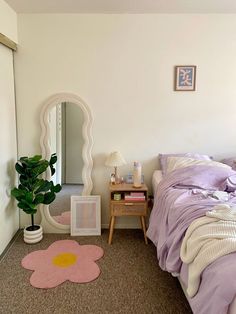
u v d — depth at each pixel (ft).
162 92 10.30
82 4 8.93
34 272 7.80
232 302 3.99
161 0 8.65
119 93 10.25
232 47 10.09
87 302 6.65
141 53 10.04
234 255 4.55
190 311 6.37
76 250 9.07
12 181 9.75
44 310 6.38
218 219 5.69
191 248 5.42
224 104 10.43
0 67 8.59
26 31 9.76
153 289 7.17
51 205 10.57
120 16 9.82
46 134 10.18
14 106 9.97
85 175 10.46
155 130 10.51
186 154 10.36
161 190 8.57
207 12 9.78
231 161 10.14
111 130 10.44
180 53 10.07
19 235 10.16
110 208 9.78
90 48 9.95
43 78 10.03
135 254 8.91
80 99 10.12
